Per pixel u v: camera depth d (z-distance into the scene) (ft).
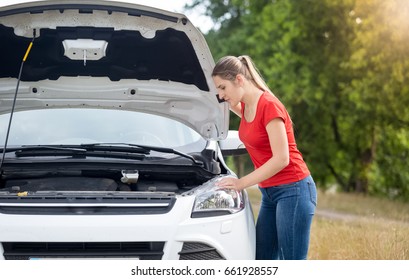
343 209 47.37
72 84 15.40
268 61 72.02
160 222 11.59
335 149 75.72
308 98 64.03
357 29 55.72
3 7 13.17
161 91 15.39
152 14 13.70
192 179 14.52
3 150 13.91
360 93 55.47
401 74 50.60
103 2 13.55
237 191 12.82
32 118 15.79
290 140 13.15
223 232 11.96
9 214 11.43
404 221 34.19
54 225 11.32
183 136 16.11
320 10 59.82
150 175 14.40
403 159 77.20
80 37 14.43
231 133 16.99
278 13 67.92
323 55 62.85
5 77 15.10
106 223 11.43
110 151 14.70
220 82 12.87
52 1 13.41
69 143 15.26
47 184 13.41
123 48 14.74
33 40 14.07
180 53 14.62
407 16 48.75
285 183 13.17
